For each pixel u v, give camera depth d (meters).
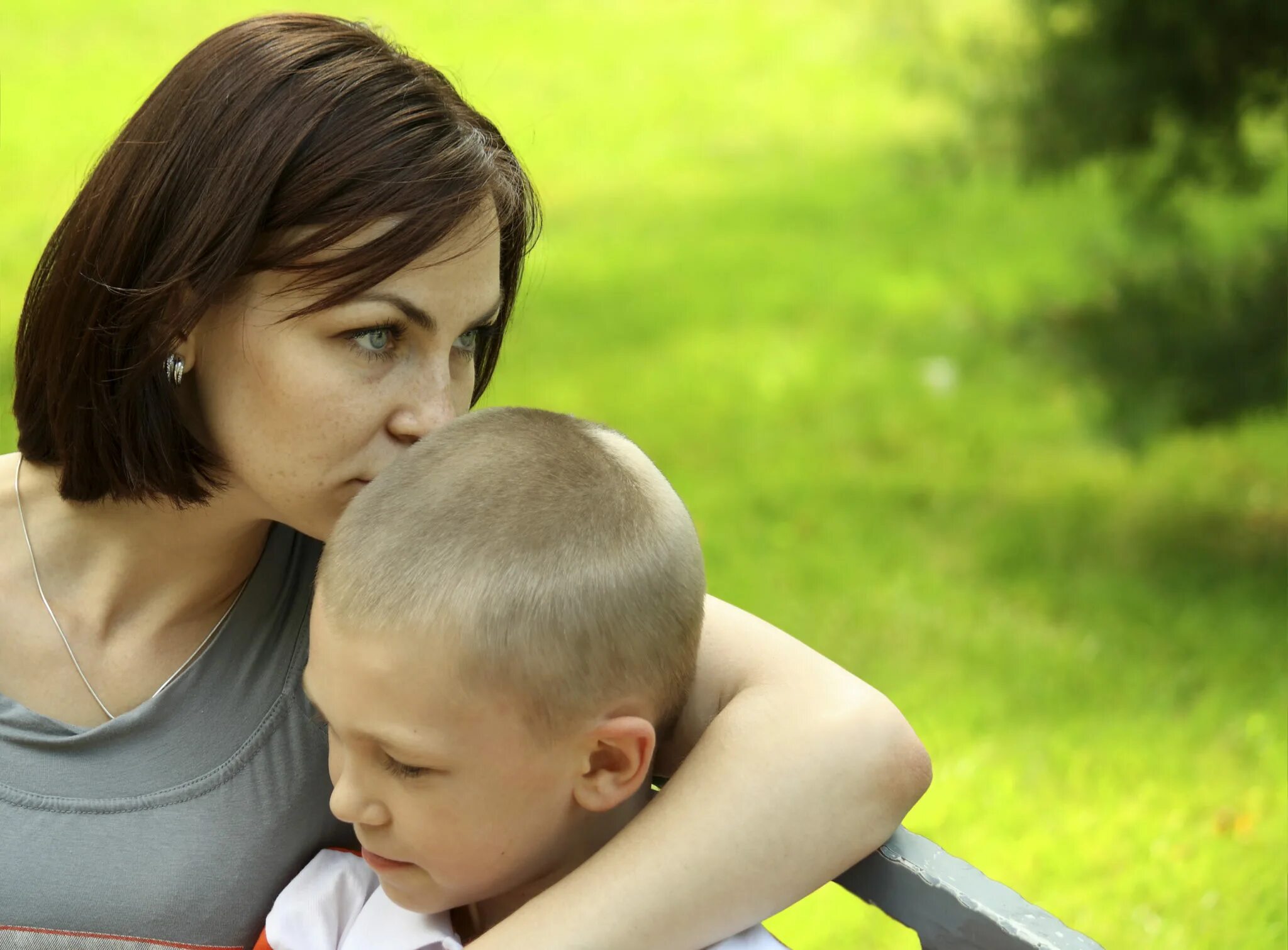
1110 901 4.97
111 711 2.41
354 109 2.04
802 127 19.11
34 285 2.30
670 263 14.34
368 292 2.02
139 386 2.14
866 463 9.87
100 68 18.95
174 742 2.36
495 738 1.92
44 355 2.26
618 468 2.04
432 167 2.04
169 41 20.30
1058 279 13.09
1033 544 8.48
